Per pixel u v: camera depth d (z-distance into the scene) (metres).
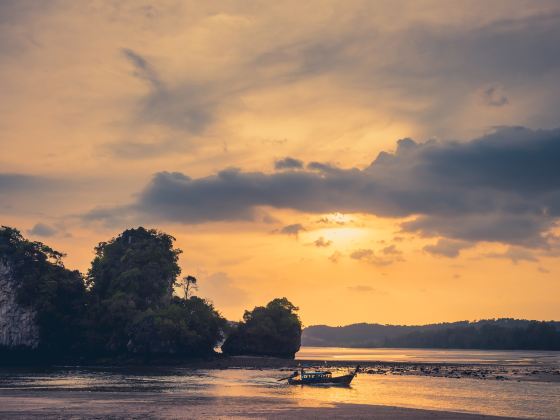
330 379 115.94
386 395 98.31
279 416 72.88
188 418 70.62
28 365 191.38
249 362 197.62
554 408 82.62
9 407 79.00
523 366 191.50
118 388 106.69
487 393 102.06
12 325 198.88
